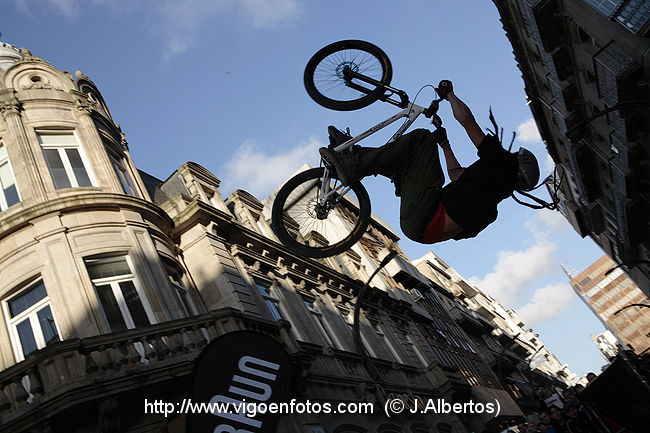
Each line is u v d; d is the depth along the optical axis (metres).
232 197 22.59
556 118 32.41
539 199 4.77
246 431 9.62
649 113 20.14
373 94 5.09
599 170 30.72
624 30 18.66
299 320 19.09
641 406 11.09
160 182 21.17
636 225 28.00
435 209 4.25
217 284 16.45
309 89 5.28
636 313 112.50
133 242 14.66
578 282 120.12
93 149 16.17
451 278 64.75
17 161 15.10
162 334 11.91
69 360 10.80
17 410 10.52
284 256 20.97
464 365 36.59
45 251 13.66
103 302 13.45
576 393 12.02
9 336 13.30
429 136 4.45
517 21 28.14
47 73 17.25
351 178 4.66
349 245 5.25
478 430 28.81
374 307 27.41
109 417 10.53
